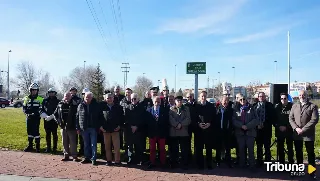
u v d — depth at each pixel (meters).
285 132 8.47
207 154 8.66
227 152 9.02
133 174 7.81
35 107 10.18
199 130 8.67
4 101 47.41
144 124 8.96
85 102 8.89
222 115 8.95
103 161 9.19
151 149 8.72
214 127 8.70
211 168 8.62
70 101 9.25
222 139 9.02
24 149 10.16
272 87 9.90
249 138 8.45
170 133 8.71
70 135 9.12
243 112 8.55
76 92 9.73
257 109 8.75
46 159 9.12
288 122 8.44
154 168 8.51
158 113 8.77
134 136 8.87
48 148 10.20
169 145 9.23
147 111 8.92
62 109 9.16
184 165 8.52
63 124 9.09
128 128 8.91
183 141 8.65
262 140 8.93
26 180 6.98
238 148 8.88
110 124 8.70
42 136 13.28
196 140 8.72
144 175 7.75
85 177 7.37
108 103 8.92
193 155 9.86
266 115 8.82
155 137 8.68
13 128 15.48
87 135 8.92
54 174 7.53
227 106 9.01
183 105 8.81
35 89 10.30
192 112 8.86
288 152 8.52
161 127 8.64
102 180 7.18
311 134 7.71
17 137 12.54
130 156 8.96
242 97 8.70
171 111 8.76
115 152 8.86
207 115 8.63
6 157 9.14
